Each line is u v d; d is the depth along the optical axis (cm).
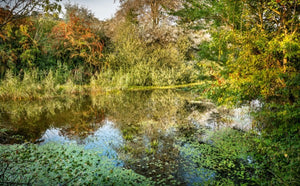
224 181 308
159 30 1788
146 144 460
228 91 605
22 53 1138
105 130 561
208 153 405
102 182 310
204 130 542
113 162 375
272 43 443
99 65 1416
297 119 336
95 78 1359
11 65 1102
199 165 360
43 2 257
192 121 634
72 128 574
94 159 384
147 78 1507
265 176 312
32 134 522
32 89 979
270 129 396
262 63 473
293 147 283
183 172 338
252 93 519
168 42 1803
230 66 567
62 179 313
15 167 340
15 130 552
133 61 1512
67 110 785
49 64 1270
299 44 411
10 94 941
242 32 562
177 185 301
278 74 419
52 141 474
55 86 1105
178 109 807
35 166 348
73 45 1320
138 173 337
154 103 927
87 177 322
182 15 996
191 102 942
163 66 1642
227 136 486
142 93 1192
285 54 423
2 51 1065
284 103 380
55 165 354
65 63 1307
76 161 374
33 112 746
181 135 514
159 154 407
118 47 1552
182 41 1834
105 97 1064
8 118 666
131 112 765
